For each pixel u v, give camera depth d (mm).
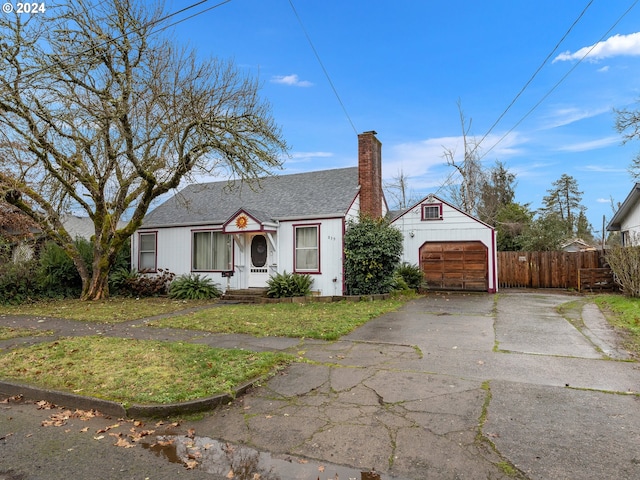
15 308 12172
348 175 17203
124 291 15898
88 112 11555
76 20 11492
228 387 4723
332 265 14094
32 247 16406
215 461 3338
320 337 7484
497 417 3943
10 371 5551
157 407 4250
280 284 13578
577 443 3420
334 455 3354
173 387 4754
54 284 14820
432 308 11281
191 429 3945
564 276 17250
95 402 4461
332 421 3977
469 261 16547
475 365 5668
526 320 9188
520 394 4527
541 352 6328
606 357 5973
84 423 4156
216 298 14844
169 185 13352
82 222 25766
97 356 6176
